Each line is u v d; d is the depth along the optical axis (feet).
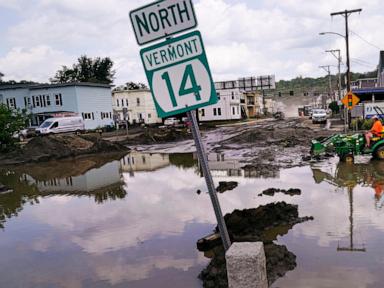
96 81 293.02
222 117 242.58
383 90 106.93
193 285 17.15
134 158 74.69
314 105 429.38
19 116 95.14
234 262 11.76
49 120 133.39
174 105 13.19
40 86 161.89
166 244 22.80
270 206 26.71
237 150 73.41
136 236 24.80
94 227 27.71
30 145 86.79
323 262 18.11
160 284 17.53
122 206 33.55
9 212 34.83
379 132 47.70
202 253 20.95
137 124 209.36
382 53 183.83
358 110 106.11
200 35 12.86
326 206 28.07
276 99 544.21
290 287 15.83
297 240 21.39
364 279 16.17
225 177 44.11
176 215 29.17
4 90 167.73
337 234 21.90
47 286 18.31
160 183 43.96
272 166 49.37
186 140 115.96
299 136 90.43
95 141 93.45
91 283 18.26
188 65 13.00
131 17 13.15
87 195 40.11
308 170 44.68
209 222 26.63
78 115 144.56
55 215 32.32
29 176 58.59
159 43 13.08
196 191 37.70
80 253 22.49
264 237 22.30
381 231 21.91
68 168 65.67
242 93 285.64
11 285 18.76
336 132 95.35
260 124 178.19
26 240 25.86
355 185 34.71
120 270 19.52
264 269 12.44
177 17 12.91
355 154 48.03
